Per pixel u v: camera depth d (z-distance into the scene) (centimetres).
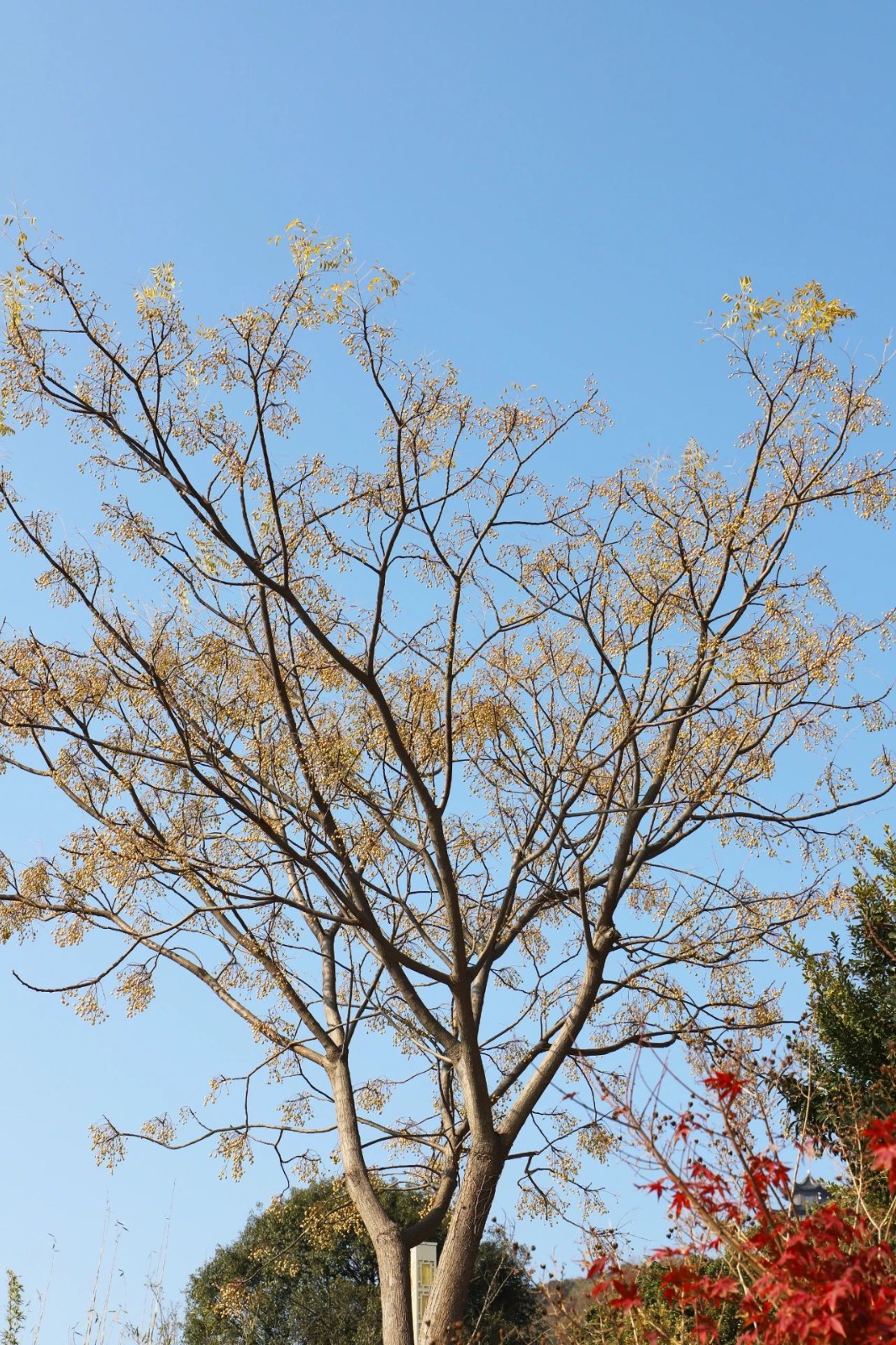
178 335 1055
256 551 1088
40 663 1146
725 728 1134
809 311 1108
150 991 1176
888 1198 713
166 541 1129
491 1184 1066
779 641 1128
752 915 1178
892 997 1138
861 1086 1022
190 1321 2231
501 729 1221
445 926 1289
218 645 1183
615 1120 563
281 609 1216
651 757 1241
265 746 1126
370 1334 2136
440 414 1134
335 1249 2236
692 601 1140
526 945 1310
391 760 1240
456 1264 1034
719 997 1173
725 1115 564
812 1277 485
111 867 1114
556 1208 1168
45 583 1144
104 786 1173
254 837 1152
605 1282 594
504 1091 1170
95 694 1148
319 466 1127
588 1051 1127
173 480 1009
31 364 1023
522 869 1181
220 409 1080
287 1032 1213
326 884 1088
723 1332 675
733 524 1117
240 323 1060
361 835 1138
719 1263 669
